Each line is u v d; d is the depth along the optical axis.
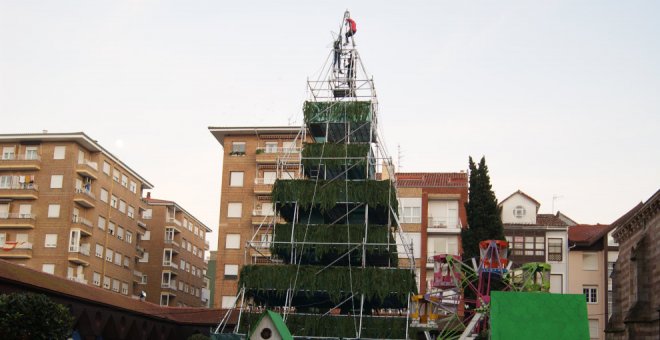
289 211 61.97
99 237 91.69
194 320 68.81
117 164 97.50
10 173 88.06
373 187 57.34
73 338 51.88
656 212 52.28
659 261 51.88
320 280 55.09
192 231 121.62
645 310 53.78
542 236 76.69
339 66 66.12
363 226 56.75
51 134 87.94
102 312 53.25
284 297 58.25
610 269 75.56
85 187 89.69
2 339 35.59
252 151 84.94
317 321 54.81
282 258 61.50
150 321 62.22
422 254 77.38
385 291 54.38
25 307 36.12
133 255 102.88
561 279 75.56
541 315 35.31
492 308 35.59
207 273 135.88
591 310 75.19
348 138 62.53
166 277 108.81
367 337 54.38
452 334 63.59
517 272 72.75
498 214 66.56
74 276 86.62
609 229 75.88
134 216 103.38
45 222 86.44
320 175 63.69
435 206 79.62
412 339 54.31
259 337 43.62
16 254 85.12
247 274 56.03
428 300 58.03
